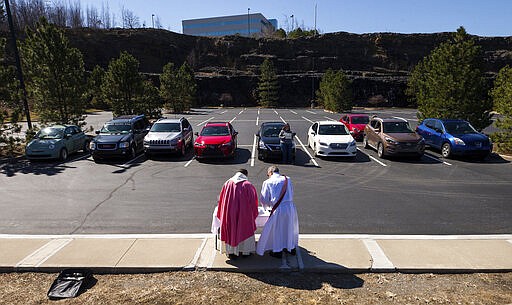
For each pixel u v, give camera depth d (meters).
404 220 7.69
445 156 14.91
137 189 10.29
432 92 18.06
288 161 13.92
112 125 15.84
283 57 78.12
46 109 19.12
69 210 8.46
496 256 5.87
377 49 78.69
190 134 17.56
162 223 7.55
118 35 72.88
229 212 5.59
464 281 5.21
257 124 29.11
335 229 7.17
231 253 5.68
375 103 60.88
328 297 4.78
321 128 15.77
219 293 4.88
